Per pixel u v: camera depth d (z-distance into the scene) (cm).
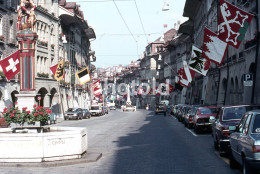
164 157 1362
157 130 2814
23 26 1600
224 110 1444
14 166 1153
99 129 3048
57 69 4300
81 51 7675
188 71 4678
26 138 1187
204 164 1189
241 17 2097
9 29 4053
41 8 4900
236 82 3681
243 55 3269
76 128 1378
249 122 901
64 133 1238
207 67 3622
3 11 3906
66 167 1153
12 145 1188
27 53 1584
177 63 9319
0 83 3766
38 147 1190
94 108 6994
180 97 8788
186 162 1236
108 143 1909
